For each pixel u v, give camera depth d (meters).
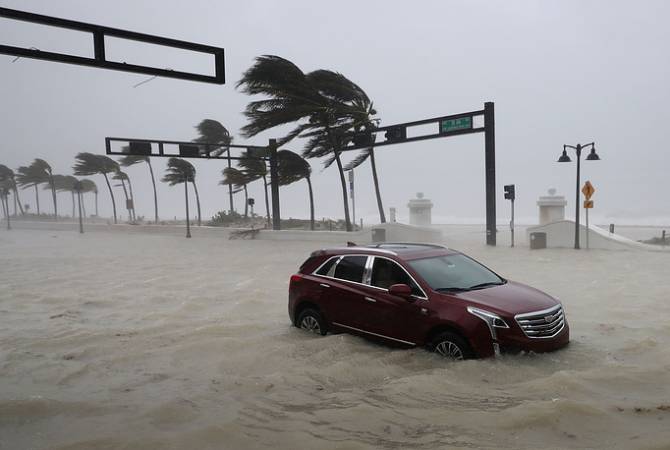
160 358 7.68
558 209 26.94
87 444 4.62
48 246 31.14
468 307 6.67
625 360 6.83
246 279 16.25
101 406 5.67
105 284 15.62
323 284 8.45
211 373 6.88
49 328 9.88
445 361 6.75
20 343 8.75
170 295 13.46
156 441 4.64
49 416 5.38
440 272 7.55
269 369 6.96
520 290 7.36
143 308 11.84
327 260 8.62
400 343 7.30
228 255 24.14
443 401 5.42
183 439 4.66
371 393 5.78
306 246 27.14
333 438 4.62
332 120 29.38
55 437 4.83
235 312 11.16
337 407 5.40
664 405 5.12
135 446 4.55
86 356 7.90
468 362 6.35
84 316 11.03
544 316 6.70
